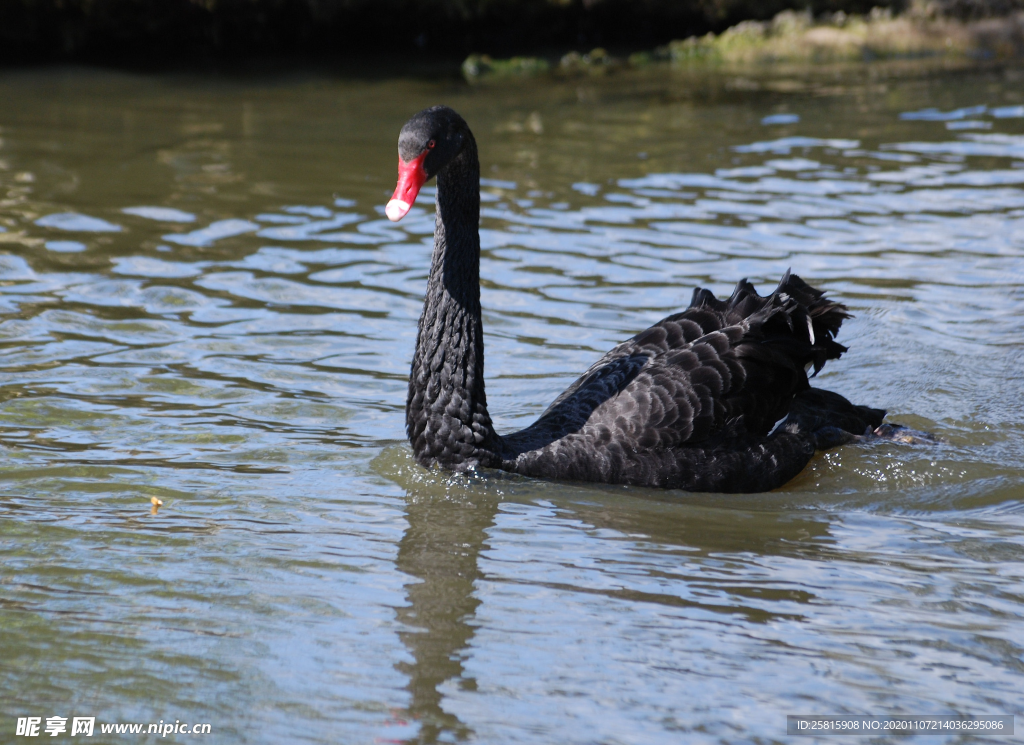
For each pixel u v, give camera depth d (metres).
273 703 5.01
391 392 9.07
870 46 25.52
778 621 5.78
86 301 10.58
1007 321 10.45
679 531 6.95
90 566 6.24
